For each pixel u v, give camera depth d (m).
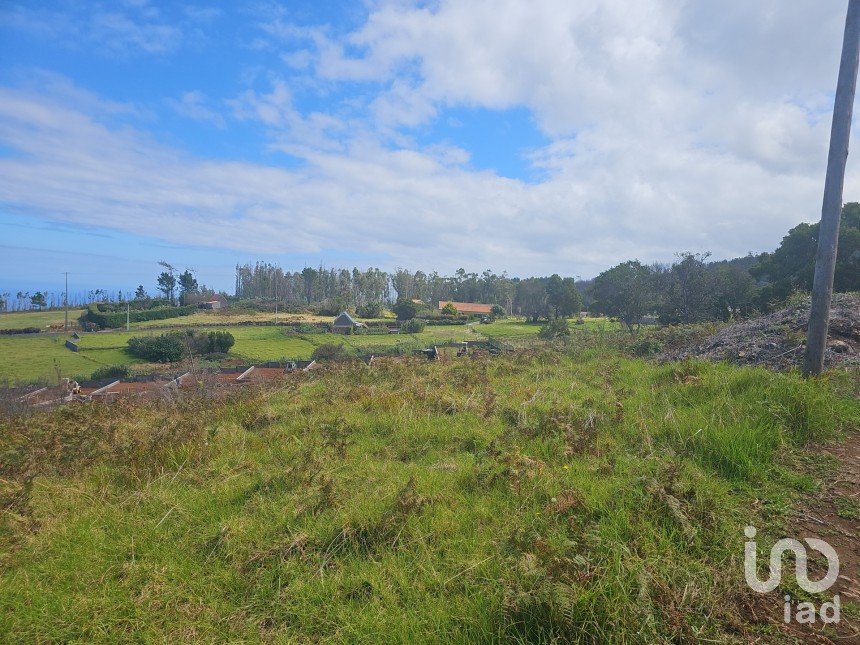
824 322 5.55
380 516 3.43
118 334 64.94
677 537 3.01
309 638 2.50
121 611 2.73
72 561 3.20
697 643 2.26
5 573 3.13
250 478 4.53
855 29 5.40
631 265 53.91
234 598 2.83
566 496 3.39
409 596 2.72
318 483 4.09
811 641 2.28
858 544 2.97
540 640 2.29
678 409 5.33
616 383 7.34
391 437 5.49
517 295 114.81
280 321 83.44
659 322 39.34
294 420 6.47
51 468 4.96
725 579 2.64
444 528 3.33
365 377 9.53
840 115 5.46
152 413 7.50
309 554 3.15
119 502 4.13
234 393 9.05
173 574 3.02
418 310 100.50
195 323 80.19
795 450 4.21
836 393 5.28
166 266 124.69
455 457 4.76
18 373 40.38
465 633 2.42
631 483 3.59
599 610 2.35
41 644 2.54
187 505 3.96
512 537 2.89
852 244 26.91
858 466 3.91
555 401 6.18
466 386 7.81
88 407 7.51
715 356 7.98
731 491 3.64
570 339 13.01
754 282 38.31
